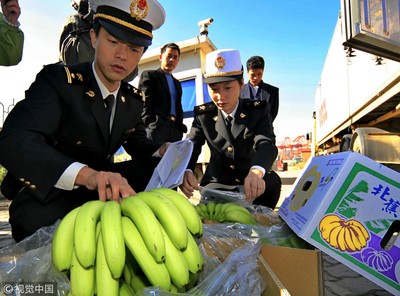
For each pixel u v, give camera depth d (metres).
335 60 6.78
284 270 1.15
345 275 1.38
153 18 1.62
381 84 3.76
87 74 1.63
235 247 1.24
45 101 1.43
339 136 7.67
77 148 1.64
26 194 1.55
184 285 0.89
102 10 1.49
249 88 4.45
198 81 6.80
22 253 1.09
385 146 4.19
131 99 1.83
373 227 1.11
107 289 0.82
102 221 0.88
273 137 2.37
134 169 2.07
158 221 0.95
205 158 6.49
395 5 2.60
